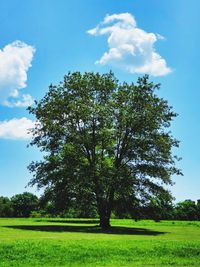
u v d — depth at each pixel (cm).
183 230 5694
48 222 7675
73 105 5472
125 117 5484
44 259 2731
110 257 2845
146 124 5500
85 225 6181
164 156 5494
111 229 5291
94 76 5722
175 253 3012
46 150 5641
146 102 5638
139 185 5397
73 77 5719
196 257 2981
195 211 11825
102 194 5434
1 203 14525
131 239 3481
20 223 6931
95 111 5450
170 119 5584
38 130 5691
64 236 3828
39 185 5581
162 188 5453
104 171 5262
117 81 5784
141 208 5431
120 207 5494
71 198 5441
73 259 2764
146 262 2764
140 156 5481
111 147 5656
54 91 5750
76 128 5612
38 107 5712
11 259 2702
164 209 5525
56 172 5484
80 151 5519
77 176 5266
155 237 4162
